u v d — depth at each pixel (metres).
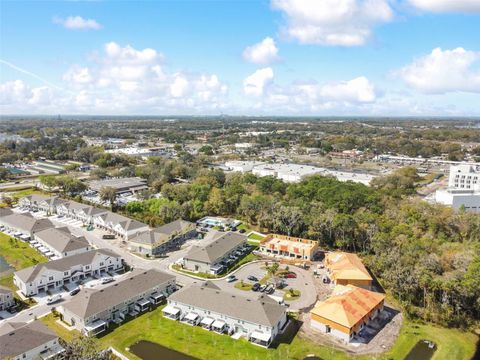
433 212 145.62
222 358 73.00
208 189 183.88
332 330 81.25
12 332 70.56
